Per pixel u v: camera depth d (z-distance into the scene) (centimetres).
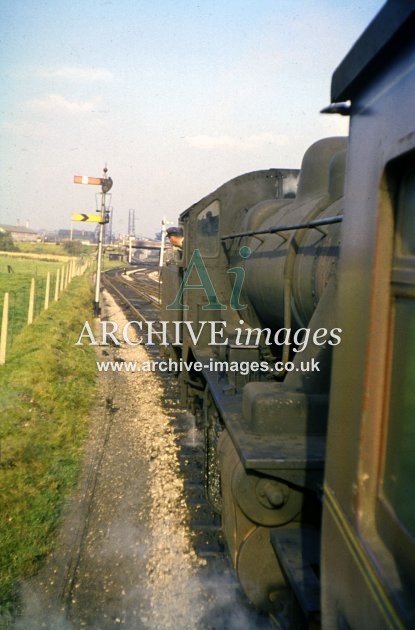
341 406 212
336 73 214
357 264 200
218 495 483
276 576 338
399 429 176
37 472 577
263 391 350
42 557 437
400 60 170
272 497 320
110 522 492
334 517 214
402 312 176
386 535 179
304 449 313
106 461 628
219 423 498
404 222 177
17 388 786
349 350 205
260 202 632
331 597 215
